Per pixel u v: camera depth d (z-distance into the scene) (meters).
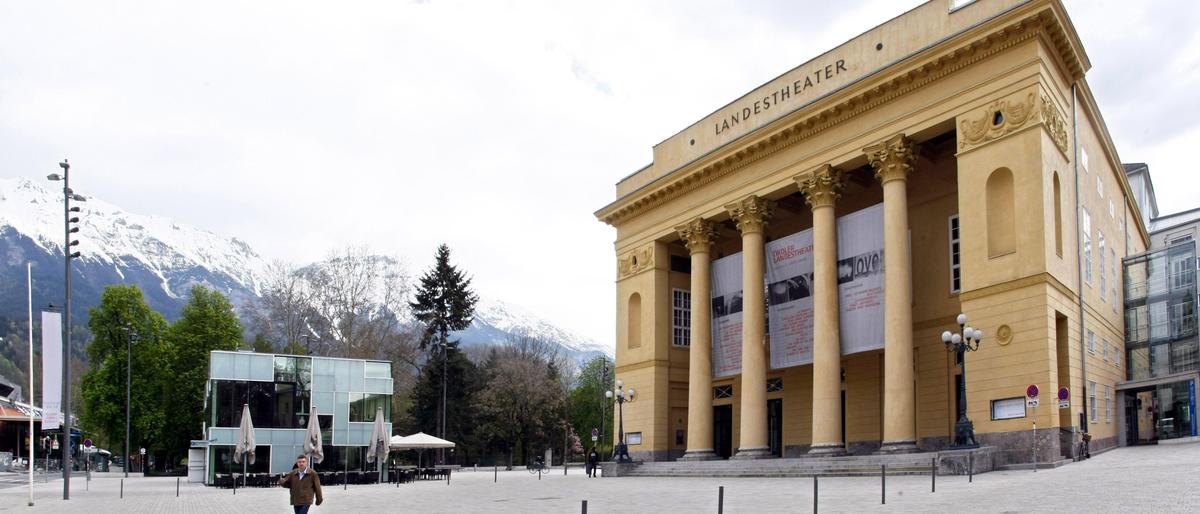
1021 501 20.91
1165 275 49.91
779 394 53.53
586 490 36.88
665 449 56.50
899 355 40.22
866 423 47.62
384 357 97.69
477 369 107.81
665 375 57.47
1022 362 35.31
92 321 90.88
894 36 43.19
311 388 59.75
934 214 45.47
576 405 127.69
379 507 29.83
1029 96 36.91
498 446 102.31
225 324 90.38
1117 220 51.94
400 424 100.69
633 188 61.03
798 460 40.25
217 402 57.38
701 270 54.16
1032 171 36.28
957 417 42.41
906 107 41.69
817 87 46.94
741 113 51.94
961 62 39.44
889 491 26.80
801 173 46.47
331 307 91.06
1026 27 37.09
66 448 38.91
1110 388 43.50
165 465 91.12
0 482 61.28
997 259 36.91
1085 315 39.97
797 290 48.09
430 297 100.94
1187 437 42.50
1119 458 34.03
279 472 57.94
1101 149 47.94
